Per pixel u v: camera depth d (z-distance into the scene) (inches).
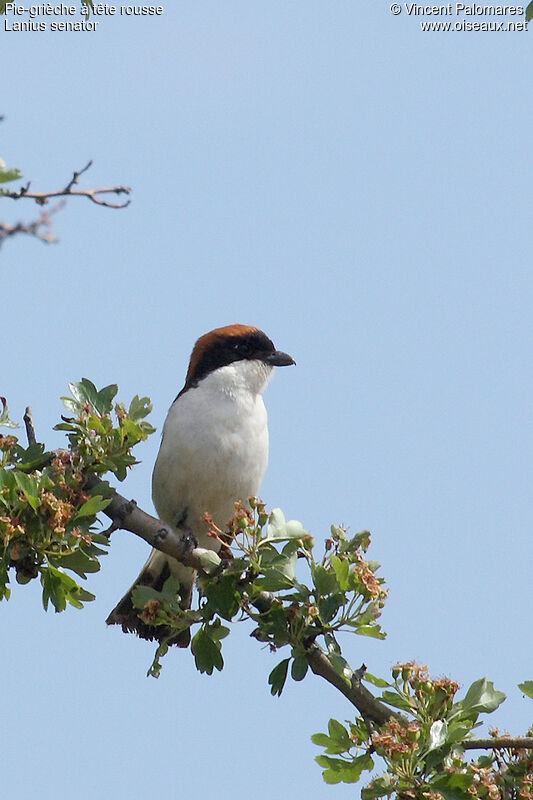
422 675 406.9
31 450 436.5
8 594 406.3
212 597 425.4
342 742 405.7
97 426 429.7
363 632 415.5
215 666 432.1
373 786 381.1
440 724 392.8
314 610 411.5
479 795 379.2
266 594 430.0
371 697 419.2
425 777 385.4
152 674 437.7
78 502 417.4
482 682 409.4
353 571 414.6
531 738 398.3
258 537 418.9
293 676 417.7
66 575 402.9
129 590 511.5
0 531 396.8
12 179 348.2
